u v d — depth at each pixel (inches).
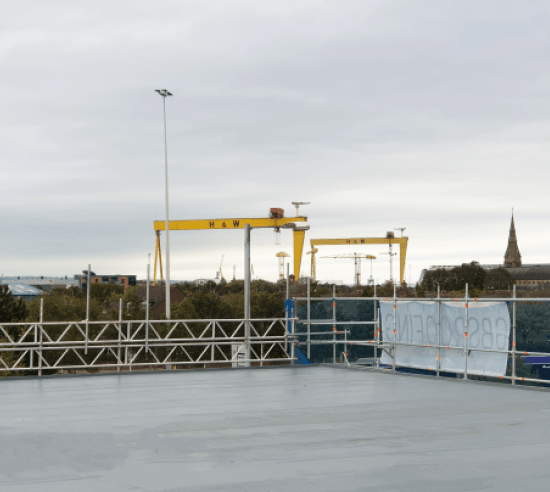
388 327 795.4
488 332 665.6
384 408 510.9
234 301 3331.7
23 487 292.2
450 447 372.2
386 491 286.0
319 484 296.8
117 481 301.6
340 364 822.5
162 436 401.4
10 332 2253.9
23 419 461.1
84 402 540.4
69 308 2898.6
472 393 598.9
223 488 290.7
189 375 741.3
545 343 709.9
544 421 454.6
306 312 894.4
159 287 4338.1
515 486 294.0
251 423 445.4
